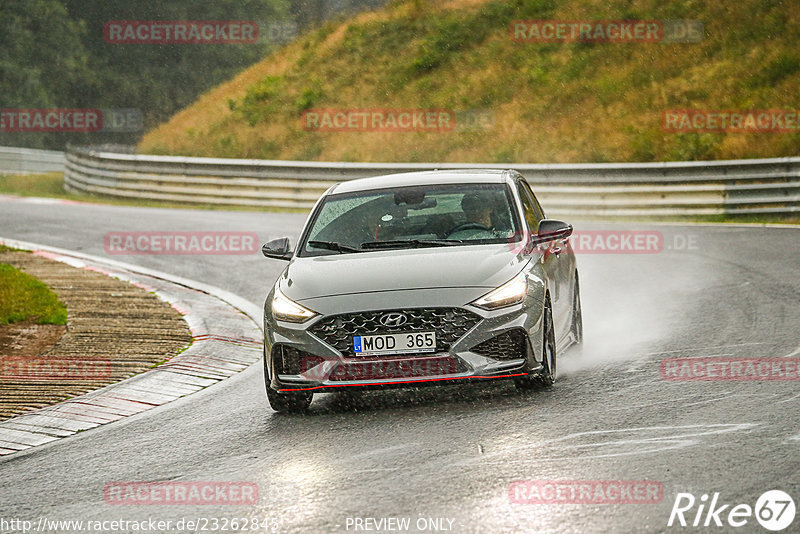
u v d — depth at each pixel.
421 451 18.09
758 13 98.62
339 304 21.38
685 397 20.86
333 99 111.62
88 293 41.91
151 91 182.75
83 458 20.05
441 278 21.67
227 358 30.39
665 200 66.69
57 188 106.69
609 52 101.50
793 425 18.00
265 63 131.38
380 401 22.98
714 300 34.78
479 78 105.25
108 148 109.50
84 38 187.75
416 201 25.14
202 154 109.50
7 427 23.06
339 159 99.12
